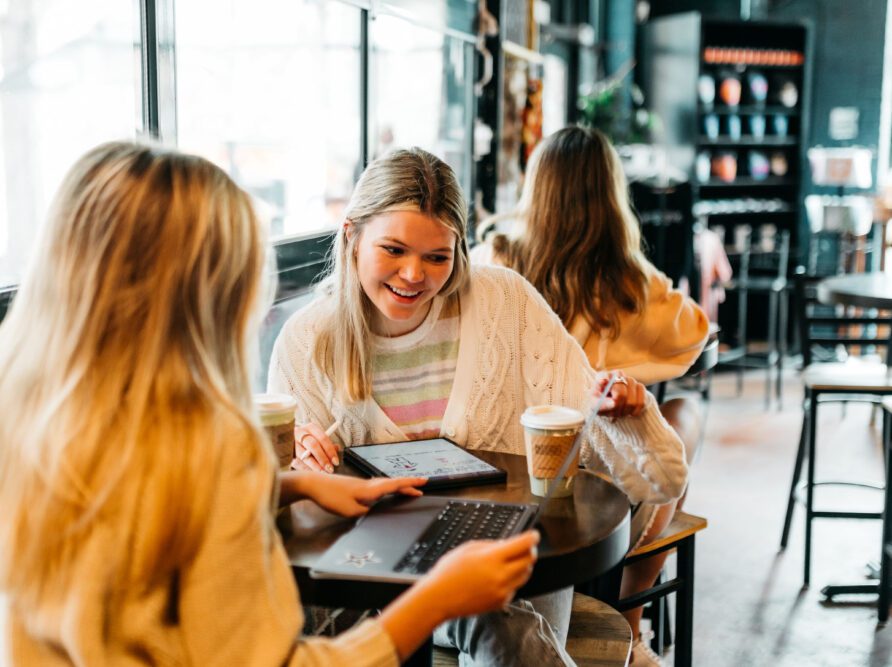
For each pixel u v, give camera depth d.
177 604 1.13
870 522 4.32
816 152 7.67
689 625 2.41
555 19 7.24
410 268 1.80
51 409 1.08
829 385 3.68
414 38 3.83
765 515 4.39
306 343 2.01
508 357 2.06
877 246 7.90
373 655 1.16
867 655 3.14
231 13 2.52
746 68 7.87
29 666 1.10
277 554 1.19
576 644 1.91
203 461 1.10
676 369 2.86
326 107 3.11
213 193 1.15
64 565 1.06
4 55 1.77
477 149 4.75
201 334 1.13
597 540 1.46
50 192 1.90
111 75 2.05
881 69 8.00
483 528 1.48
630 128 7.38
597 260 2.72
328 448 1.82
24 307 1.14
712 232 7.25
